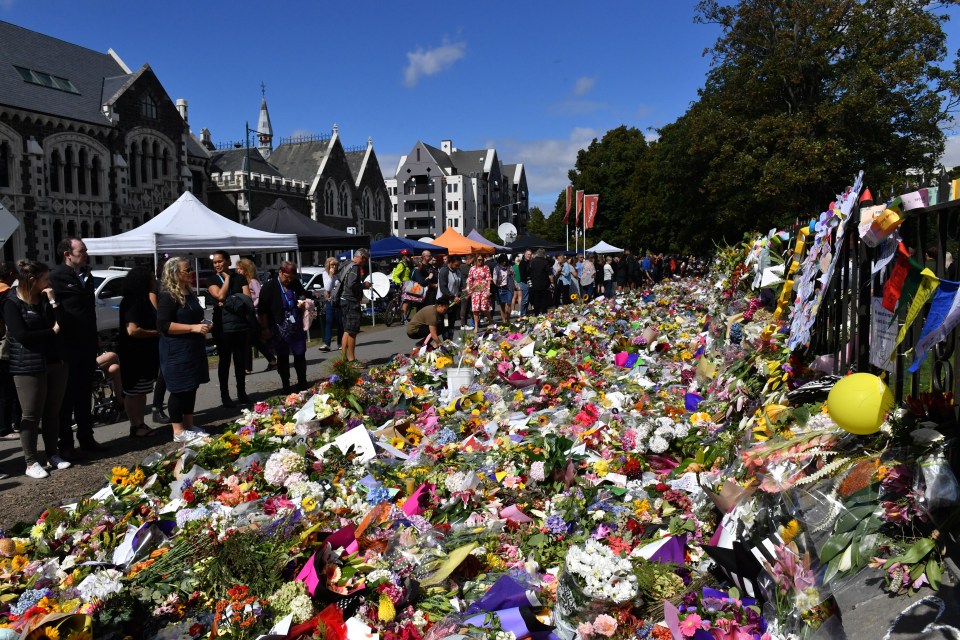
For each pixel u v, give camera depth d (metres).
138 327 6.88
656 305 13.64
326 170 60.69
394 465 4.46
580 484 3.78
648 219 43.12
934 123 23.02
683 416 4.62
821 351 3.93
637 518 3.27
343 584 2.75
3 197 34.97
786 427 3.03
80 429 6.57
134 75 42.66
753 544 2.42
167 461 4.25
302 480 3.82
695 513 3.16
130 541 3.31
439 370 7.39
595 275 27.48
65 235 38.50
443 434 5.13
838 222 3.38
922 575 2.00
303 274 24.69
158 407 7.81
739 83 25.84
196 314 6.22
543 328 9.72
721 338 6.12
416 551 3.14
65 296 6.34
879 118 22.36
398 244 24.64
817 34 23.30
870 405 2.24
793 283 4.57
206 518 3.15
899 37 22.72
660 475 3.80
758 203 26.09
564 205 60.38
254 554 2.85
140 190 43.50
